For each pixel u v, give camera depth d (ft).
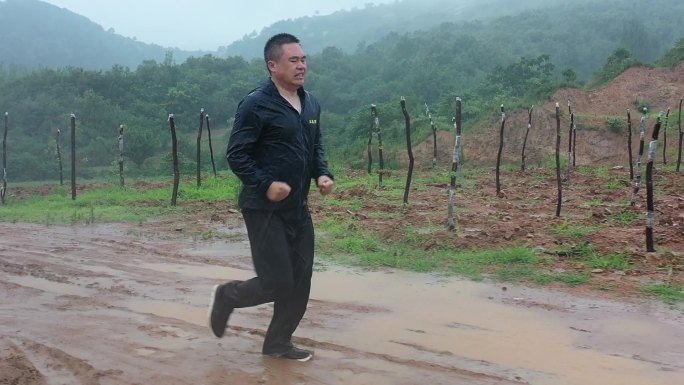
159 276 20.10
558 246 23.81
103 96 199.82
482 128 103.86
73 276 20.08
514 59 281.95
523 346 13.42
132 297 17.43
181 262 22.44
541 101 109.09
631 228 29.07
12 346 13.17
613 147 92.68
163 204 41.88
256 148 11.52
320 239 26.66
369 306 16.57
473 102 122.11
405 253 23.27
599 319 15.40
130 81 213.46
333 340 13.78
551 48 316.19
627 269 20.49
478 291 18.17
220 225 31.91
